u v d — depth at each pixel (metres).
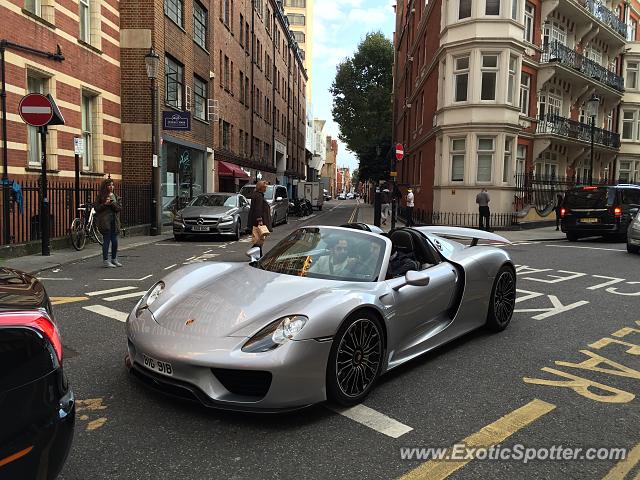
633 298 7.57
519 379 4.23
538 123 24.27
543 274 9.79
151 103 16.47
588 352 4.98
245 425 3.27
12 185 10.09
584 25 28.98
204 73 22.58
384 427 3.31
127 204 15.62
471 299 5.10
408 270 4.45
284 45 50.69
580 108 30.23
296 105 61.19
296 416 3.44
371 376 3.76
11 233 10.52
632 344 5.27
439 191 22.89
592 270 10.31
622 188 16.47
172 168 18.80
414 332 4.38
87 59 14.23
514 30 21.22
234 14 29.00
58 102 12.66
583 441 3.19
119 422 3.27
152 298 3.99
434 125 23.80
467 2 21.55
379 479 2.71
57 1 12.53
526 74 23.59
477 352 4.94
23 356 2.12
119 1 16.36
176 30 18.73
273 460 2.87
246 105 33.00
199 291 3.95
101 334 5.19
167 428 3.21
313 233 4.86
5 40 10.52
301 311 3.36
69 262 9.96
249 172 32.84
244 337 3.25
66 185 12.74
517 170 23.36
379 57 52.50
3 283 2.59
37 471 2.10
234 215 14.89
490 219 21.20
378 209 21.58
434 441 3.14
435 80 24.20
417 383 4.10
